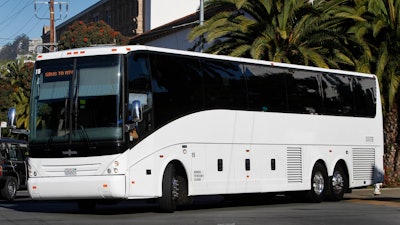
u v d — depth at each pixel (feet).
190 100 57.11
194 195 56.85
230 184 60.64
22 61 209.67
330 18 94.22
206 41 91.71
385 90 95.20
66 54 53.52
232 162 61.00
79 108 51.98
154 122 53.31
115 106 50.96
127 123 51.08
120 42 184.75
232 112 61.36
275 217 52.24
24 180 85.92
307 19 92.94
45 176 52.42
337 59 95.45
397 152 98.73
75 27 177.99
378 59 92.38
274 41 92.58
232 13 94.12
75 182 50.93
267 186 64.64
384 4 97.09
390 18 96.12
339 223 48.34
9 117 54.60
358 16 91.71
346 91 75.87
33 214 55.06
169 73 55.52
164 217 51.29
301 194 71.77
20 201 80.28
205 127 58.34
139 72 52.80
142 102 52.65
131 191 50.80
